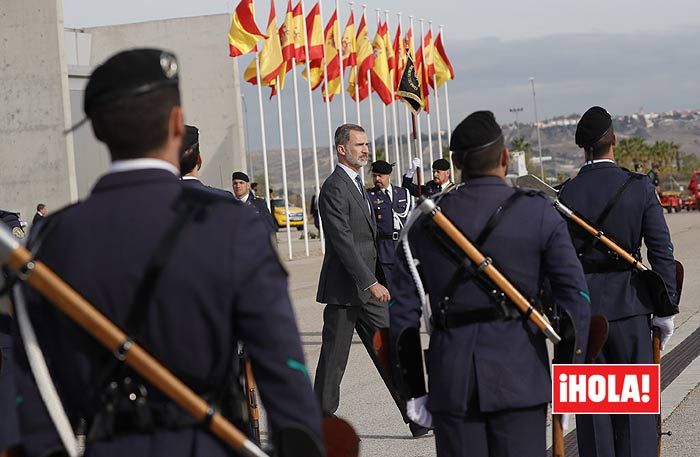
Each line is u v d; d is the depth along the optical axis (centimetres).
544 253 398
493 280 391
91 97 258
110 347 250
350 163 757
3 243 252
